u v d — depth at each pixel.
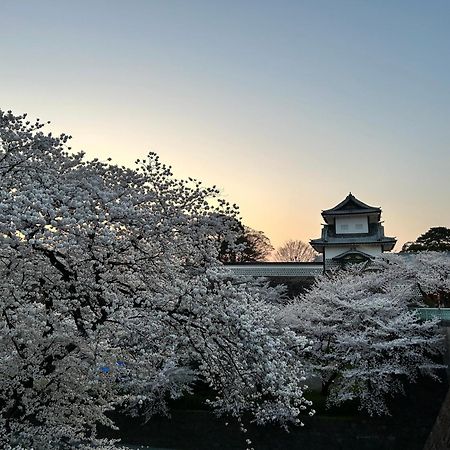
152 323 5.36
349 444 12.11
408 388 13.07
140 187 6.19
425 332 13.53
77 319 5.62
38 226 4.62
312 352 13.41
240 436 12.48
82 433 6.06
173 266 6.17
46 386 5.52
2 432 4.90
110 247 5.54
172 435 12.66
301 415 12.59
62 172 6.08
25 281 5.71
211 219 6.12
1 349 5.27
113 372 5.78
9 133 5.44
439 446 8.44
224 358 5.69
